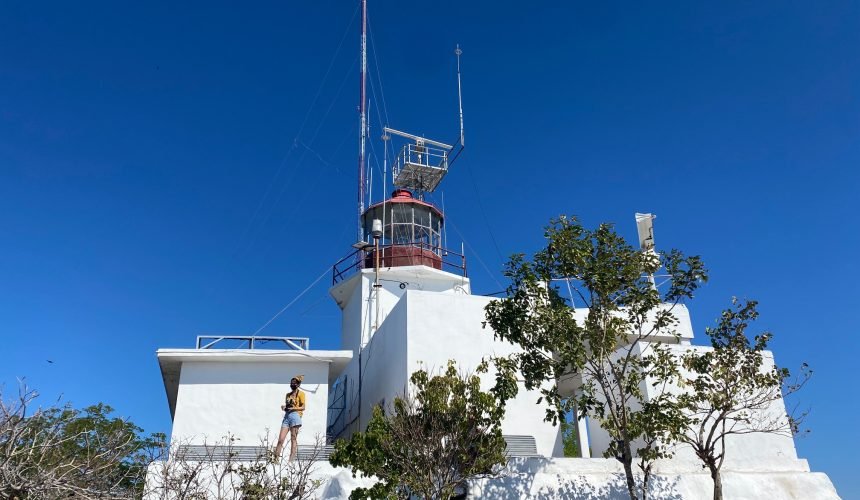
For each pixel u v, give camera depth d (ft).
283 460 53.26
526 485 47.80
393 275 85.97
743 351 48.60
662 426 44.65
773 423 51.65
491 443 43.93
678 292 45.57
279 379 67.51
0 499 27.73
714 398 47.44
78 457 32.50
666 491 50.14
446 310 62.54
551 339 44.93
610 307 45.39
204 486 51.31
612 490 49.32
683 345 59.82
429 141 100.63
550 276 46.16
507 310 46.55
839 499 52.44
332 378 74.49
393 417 45.85
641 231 68.18
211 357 66.64
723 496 51.21
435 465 42.34
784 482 52.65
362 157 96.37
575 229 46.06
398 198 95.50
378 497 41.96
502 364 46.83
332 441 79.92
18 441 29.19
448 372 46.96
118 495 31.86
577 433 74.59
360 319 82.43
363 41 100.53
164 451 48.60
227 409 65.77
